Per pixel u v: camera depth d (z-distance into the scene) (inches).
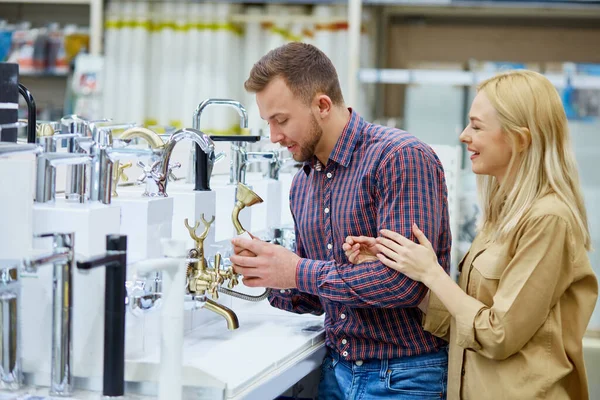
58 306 68.7
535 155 80.6
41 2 208.5
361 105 190.1
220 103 96.0
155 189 82.1
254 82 86.5
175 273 66.1
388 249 83.4
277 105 85.9
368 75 185.9
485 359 82.0
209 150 81.6
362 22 189.5
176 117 192.9
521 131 80.8
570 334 81.4
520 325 77.7
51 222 71.2
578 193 81.8
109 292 64.9
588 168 168.9
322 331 93.8
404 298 84.6
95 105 189.5
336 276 84.9
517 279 78.3
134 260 75.5
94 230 71.2
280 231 103.7
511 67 200.1
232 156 103.2
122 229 78.0
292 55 86.5
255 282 87.2
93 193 74.7
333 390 93.1
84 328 71.7
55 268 68.2
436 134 197.3
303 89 86.0
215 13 189.9
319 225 92.3
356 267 84.9
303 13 191.3
